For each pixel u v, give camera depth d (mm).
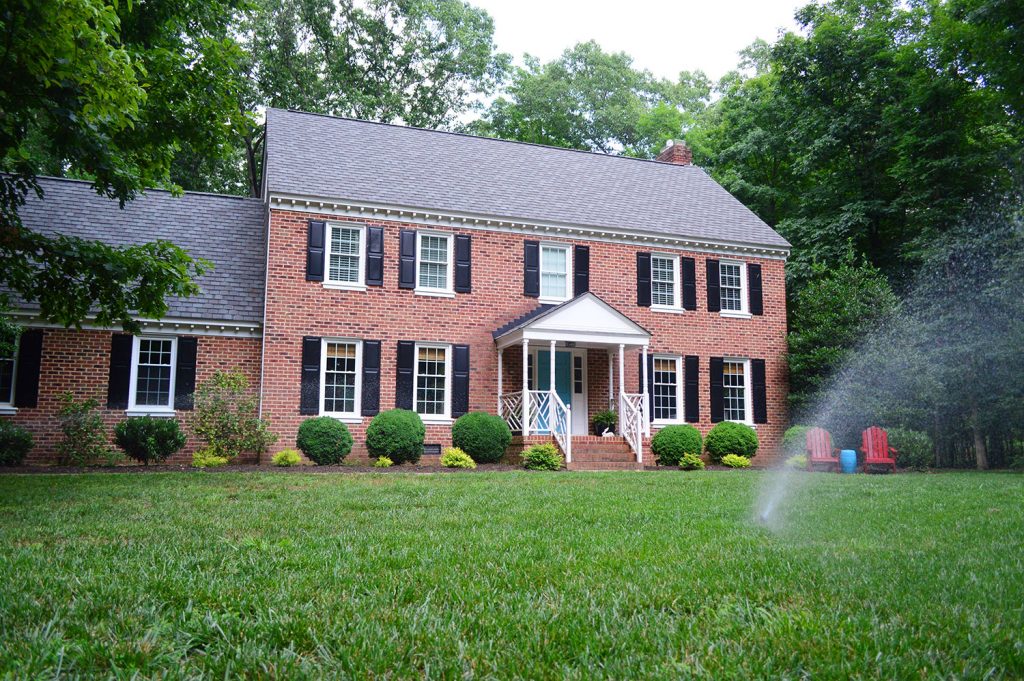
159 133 11625
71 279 10617
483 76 39469
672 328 22797
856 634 3580
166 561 5348
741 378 23656
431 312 20547
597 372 22000
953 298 21438
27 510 8430
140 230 20125
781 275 24438
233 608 4039
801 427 21500
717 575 5035
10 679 2938
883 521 8047
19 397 17484
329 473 14680
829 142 27047
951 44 23672
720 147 35250
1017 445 20656
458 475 14492
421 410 20406
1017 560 5613
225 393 18312
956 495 10852
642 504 9531
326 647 3389
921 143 24938
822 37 27359
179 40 12828
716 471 17688
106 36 7910
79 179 22141
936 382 20000
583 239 22297
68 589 4426
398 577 4879
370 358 19781
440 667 3129
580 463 18828
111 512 8359
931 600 4324
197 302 19000
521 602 4223
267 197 20547
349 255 20094
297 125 22391
